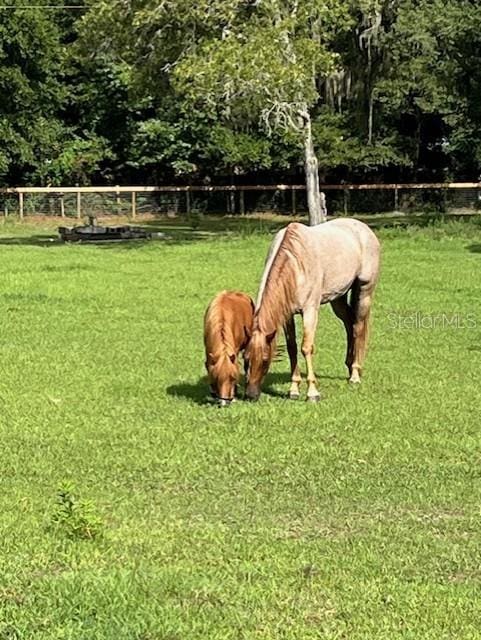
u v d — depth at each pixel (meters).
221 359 10.54
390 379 12.29
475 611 5.68
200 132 48.91
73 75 49.25
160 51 33.44
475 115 37.62
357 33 39.09
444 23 37.03
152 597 5.76
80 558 6.38
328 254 11.20
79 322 16.58
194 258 26.95
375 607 5.70
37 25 42.69
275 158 48.81
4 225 42.84
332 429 9.85
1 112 44.53
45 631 5.30
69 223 44.62
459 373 12.73
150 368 12.86
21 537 6.72
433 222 37.00
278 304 10.59
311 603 5.76
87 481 8.16
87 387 11.73
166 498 7.79
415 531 7.09
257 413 10.38
